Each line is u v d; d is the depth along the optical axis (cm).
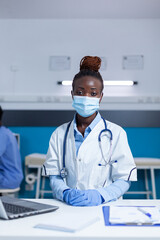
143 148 311
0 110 231
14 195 287
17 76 348
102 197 98
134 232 65
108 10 332
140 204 96
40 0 314
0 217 75
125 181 114
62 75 346
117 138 120
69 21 352
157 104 328
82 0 312
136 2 314
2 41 353
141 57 343
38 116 317
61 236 62
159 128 311
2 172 226
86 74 119
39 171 262
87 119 123
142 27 347
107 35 348
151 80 341
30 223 72
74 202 94
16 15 347
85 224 69
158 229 67
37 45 351
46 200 103
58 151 122
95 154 117
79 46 349
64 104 333
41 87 346
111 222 71
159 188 299
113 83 340
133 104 330
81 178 117
